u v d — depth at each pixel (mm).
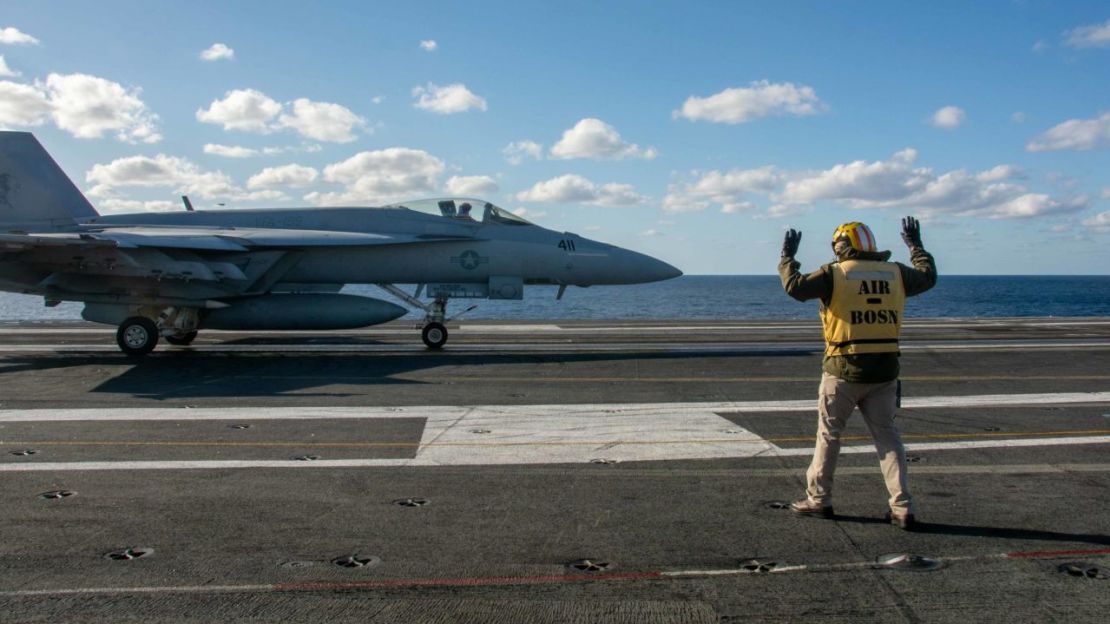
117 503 6391
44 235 14688
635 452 8211
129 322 16453
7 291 17109
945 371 14648
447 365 15297
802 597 4613
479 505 6383
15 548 5379
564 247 19172
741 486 6961
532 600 4574
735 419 10016
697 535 5668
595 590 4715
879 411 5898
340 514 6133
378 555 5270
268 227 19031
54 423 9648
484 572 4988
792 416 10219
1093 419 10039
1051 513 6168
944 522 5941
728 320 29688
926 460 7883
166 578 4875
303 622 4293
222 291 17172
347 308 17641
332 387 12578
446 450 8281
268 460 7840
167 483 6980
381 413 10352
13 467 7527
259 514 6129
